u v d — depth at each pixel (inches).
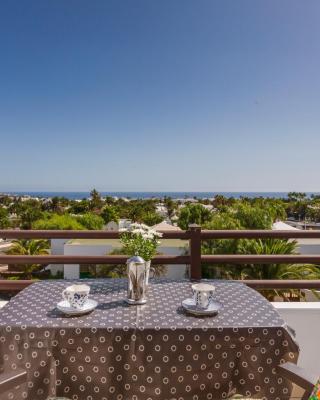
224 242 348.8
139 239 69.1
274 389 53.7
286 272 314.8
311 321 92.5
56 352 52.6
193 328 52.5
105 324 53.2
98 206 1812.3
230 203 1705.2
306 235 101.7
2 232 99.4
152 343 52.5
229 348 53.2
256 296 68.7
